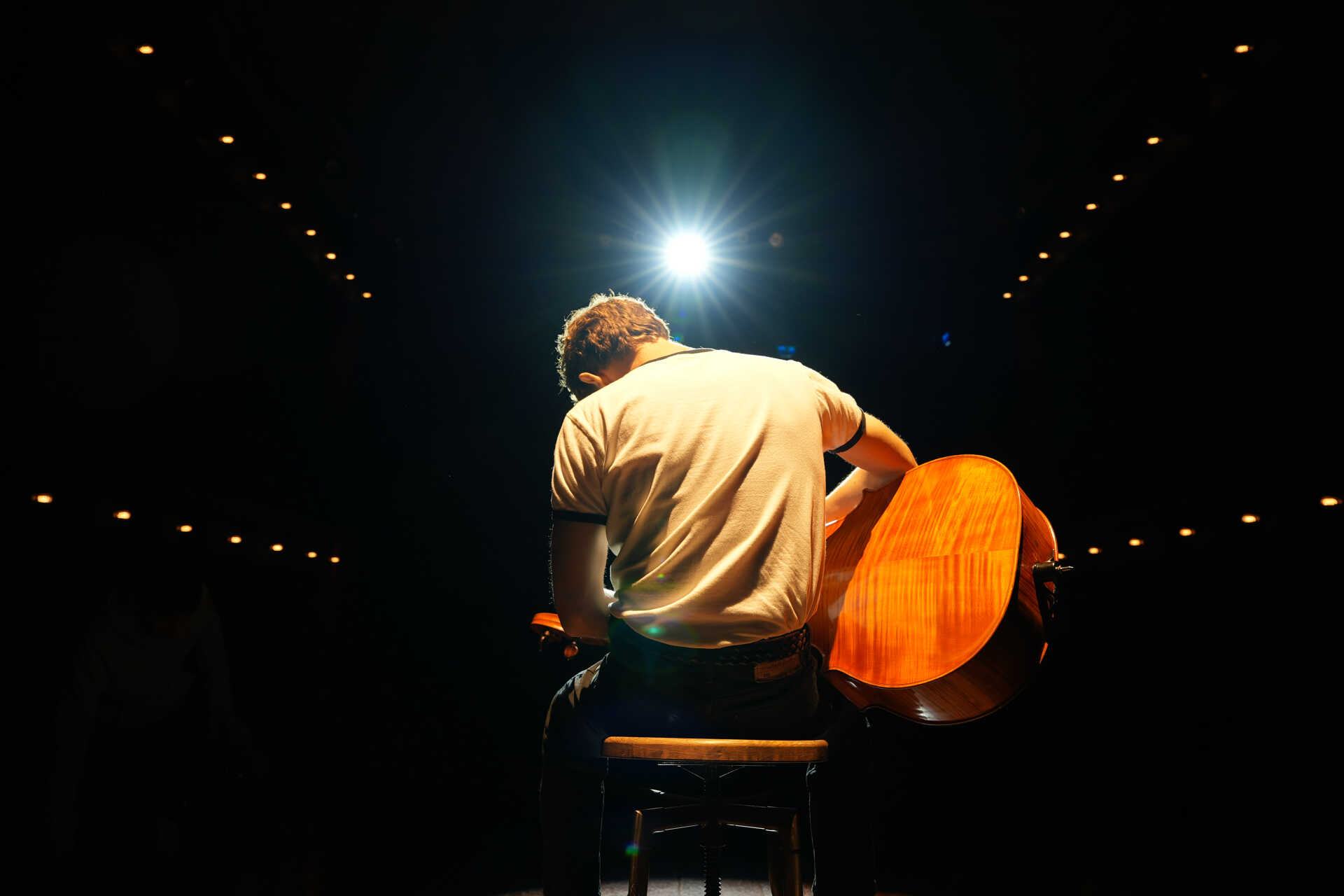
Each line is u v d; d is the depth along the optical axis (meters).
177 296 3.57
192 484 3.72
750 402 1.46
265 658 4.75
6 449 2.60
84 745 2.50
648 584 1.38
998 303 5.60
